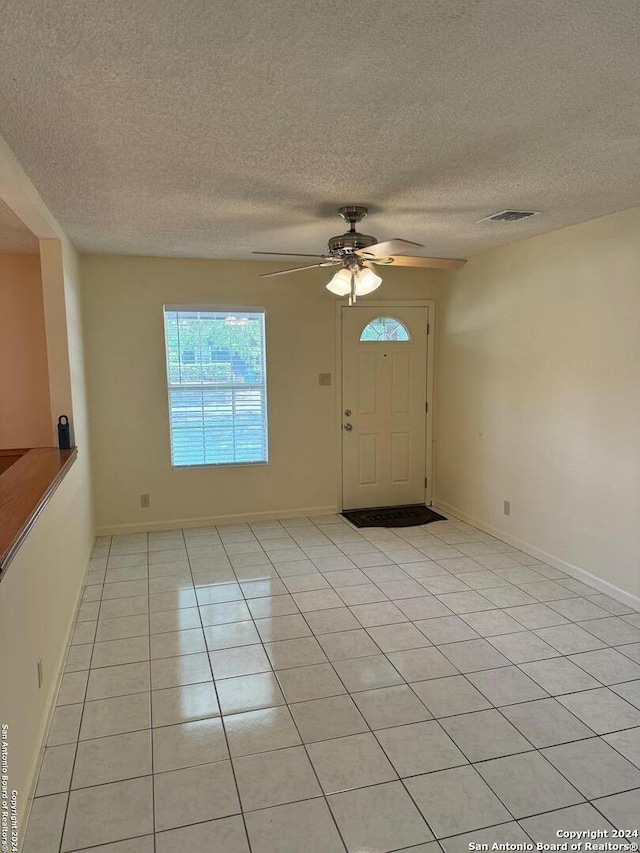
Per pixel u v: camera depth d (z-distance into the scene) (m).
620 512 3.44
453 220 3.50
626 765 2.09
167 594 3.63
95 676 2.69
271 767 2.09
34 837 1.78
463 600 3.51
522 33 1.47
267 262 4.94
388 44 1.51
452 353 5.27
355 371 5.34
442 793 1.96
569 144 2.25
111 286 4.62
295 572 3.99
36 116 1.93
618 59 1.61
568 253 3.76
